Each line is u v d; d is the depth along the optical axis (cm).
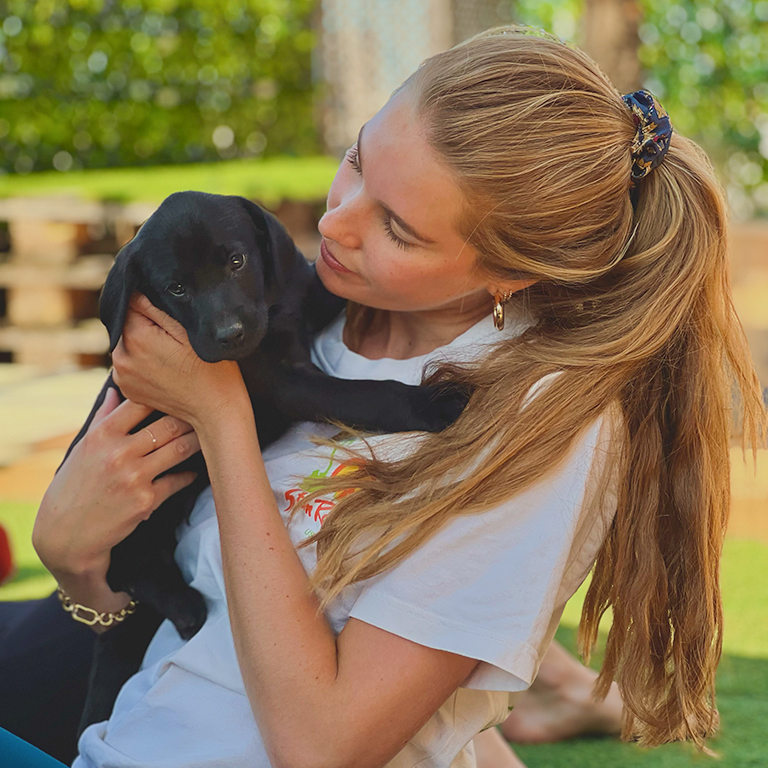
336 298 208
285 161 871
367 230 162
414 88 158
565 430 147
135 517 176
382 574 144
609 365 153
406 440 164
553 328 165
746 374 170
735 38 959
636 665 156
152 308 175
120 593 190
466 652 138
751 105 979
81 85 812
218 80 858
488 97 154
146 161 848
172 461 179
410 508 145
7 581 285
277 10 860
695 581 160
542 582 140
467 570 141
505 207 153
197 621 178
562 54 161
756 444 172
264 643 141
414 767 149
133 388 170
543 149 153
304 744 136
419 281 162
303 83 903
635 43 677
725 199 172
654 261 163
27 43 788
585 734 241
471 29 912
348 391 178
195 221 190
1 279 619
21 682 197
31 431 403
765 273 682
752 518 360
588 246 160
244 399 163
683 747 228
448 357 173
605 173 157
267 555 147
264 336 186
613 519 156
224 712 149
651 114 163
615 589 157
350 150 175
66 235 629
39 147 819
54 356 591
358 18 899
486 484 144
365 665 139
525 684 138
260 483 154
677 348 162
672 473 161
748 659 261
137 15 818
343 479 152
